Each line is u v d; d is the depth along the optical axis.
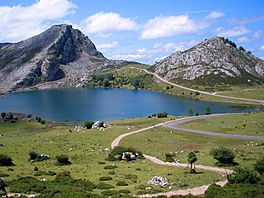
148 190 63.66
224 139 143.12
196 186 66.88
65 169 92.19
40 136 158.12
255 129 159.12
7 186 62.84
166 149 128.62
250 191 54.06
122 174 83.94
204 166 91.50
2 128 194.12
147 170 89.50
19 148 127.25
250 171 64.81
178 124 186.12
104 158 111.81
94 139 147.50
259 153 106.44
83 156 114.56
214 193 55.56
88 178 78.94
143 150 127.31
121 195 57.72
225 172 82.81
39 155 110.50
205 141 142.62
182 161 101.69
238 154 105.75
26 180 68.19
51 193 55.72
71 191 56.78
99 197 53.22
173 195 57.00
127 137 152.75
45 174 83.56
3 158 99.12
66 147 130.38
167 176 77.88
